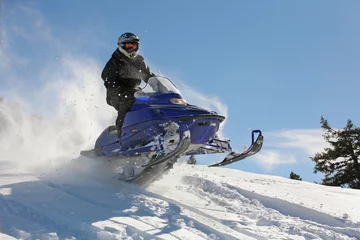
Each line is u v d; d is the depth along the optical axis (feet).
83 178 18.40
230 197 18.22
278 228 13.97
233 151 18.98
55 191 15.05
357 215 17.02
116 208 13.61
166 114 17.04
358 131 80.84
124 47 18.83
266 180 24.64
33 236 10.27
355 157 81.66
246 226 13.51
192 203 16.06
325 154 83.76
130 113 18.21
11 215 11.87
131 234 11.27
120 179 18.52
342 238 13.53
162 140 16.74
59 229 11.16
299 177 70.90
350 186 82.07
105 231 10.75
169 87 18.34
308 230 14.08
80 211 12.77
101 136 20.36
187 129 15.56
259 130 18.49
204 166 28.12
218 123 17.60
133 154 17.93
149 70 19.90
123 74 19.12
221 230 12.64
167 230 11.78
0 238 9.81
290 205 17.15
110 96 18.90
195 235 11.79
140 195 16.06
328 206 18.19
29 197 13.94
